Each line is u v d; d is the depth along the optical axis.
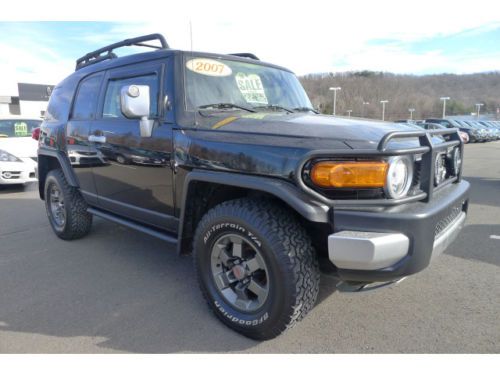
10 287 3.17
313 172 2.11
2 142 8.77
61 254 3.94
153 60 3.02
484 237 4.31
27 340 2.40
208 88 2.95
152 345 2.34
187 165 2.66
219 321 2.61
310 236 2.37
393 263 2.02
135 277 3.36
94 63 4.12
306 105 3.65
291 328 2.43
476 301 2.84
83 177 3.90
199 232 2.56
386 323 2.56
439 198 2.35
